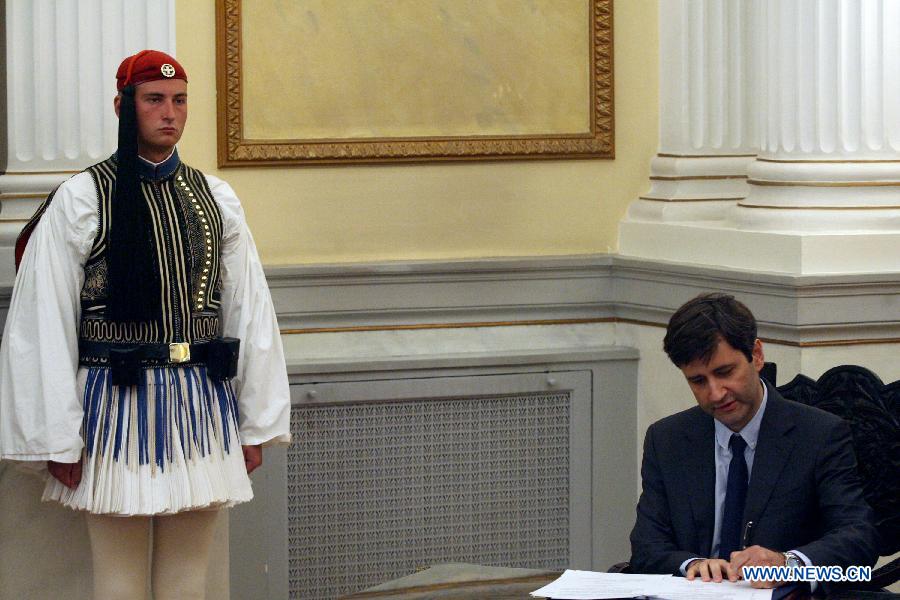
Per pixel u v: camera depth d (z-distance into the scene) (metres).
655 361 6.11
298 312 5.81
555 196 6.25
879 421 4.18
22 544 5.05
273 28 5.81
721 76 6.28
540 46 6.18
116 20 5.40
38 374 4.22
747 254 5.60
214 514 4.61
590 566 6.26
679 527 3.74
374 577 6.01
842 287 5.30
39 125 5.36
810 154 5.56
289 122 5.87
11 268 5.29
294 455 5.84
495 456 6.11
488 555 6.14
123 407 4.29
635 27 6.31
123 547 4.43
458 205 6.11
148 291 4.29
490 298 6.07
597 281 6.23
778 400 3.73
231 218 4.58
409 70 6.01
